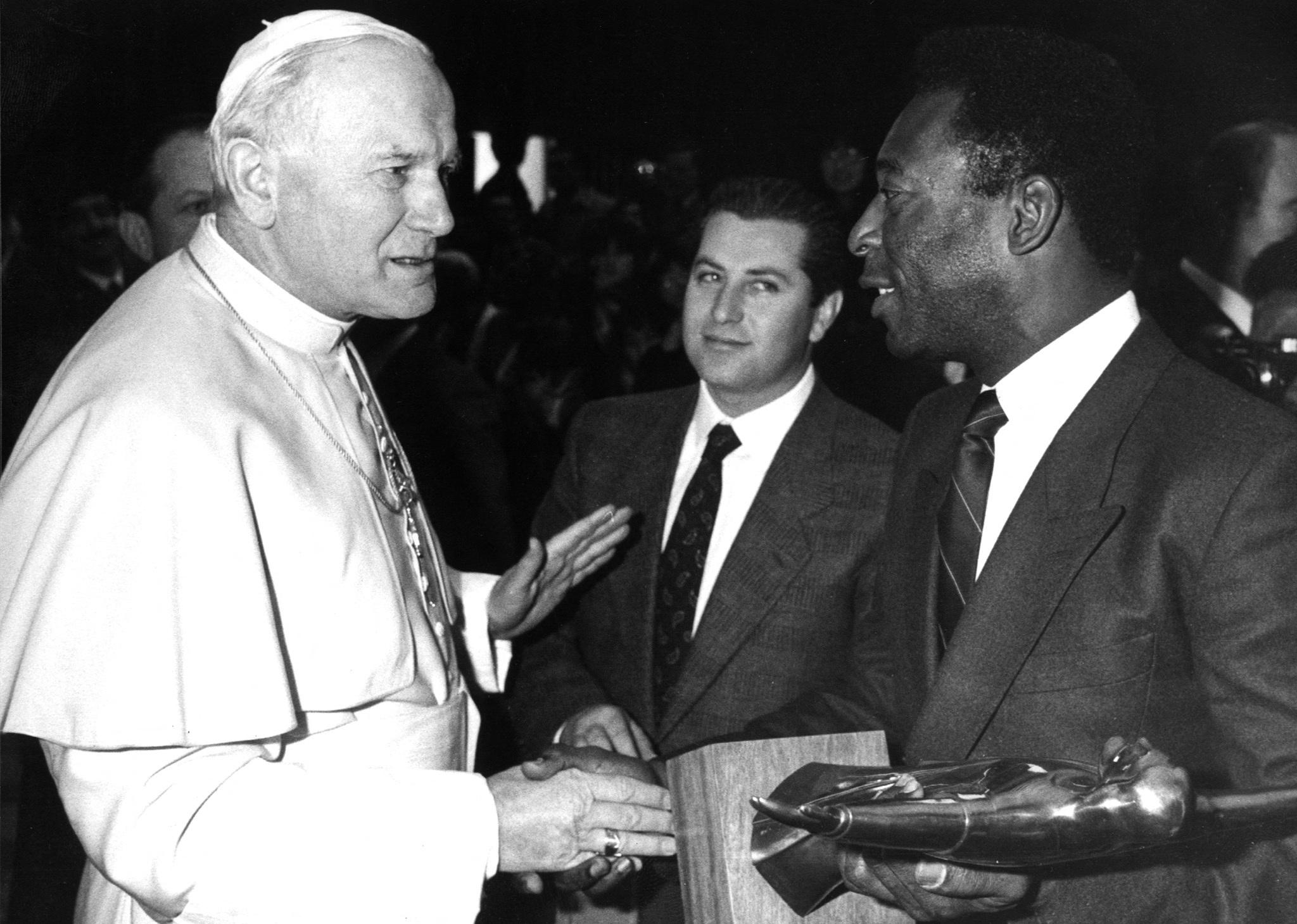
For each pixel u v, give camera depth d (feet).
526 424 17.62
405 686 6.07
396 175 5.88
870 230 6.26
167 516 5.46
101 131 14.08
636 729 7.44
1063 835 4.52
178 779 5.30
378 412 6.88
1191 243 18.10
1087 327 5.86
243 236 6.10
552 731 8.10
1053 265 5.77
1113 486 5.58
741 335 7.95
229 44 16.99
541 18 25.73
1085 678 5.51
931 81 5.97
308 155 5.76
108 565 5.40
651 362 19.15
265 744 5.63
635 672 8.23
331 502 6.02
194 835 5.22
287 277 6.11
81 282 13.29
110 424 5.56
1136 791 4.46
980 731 5.63
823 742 5.54
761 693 7.83
